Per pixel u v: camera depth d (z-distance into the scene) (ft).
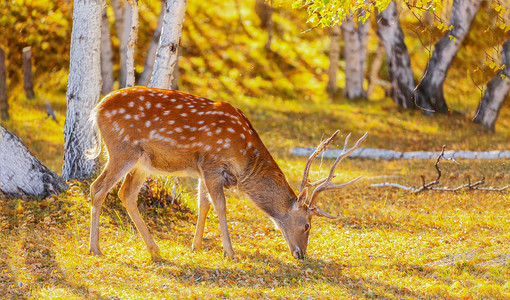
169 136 28.71
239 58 117.91
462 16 91.81
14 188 34.60
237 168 29.63
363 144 78.38
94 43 37.58
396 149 76.02
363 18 36.04
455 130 86.74
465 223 37.29
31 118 78.38
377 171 61.57
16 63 102.01
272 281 26.48
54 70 102.73
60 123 77.56
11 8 107.65
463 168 59.72
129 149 28.68
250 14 132.36
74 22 37.55
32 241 29.27
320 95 112.16
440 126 88.84
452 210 41.65
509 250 29.89
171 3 37.55
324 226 38.27
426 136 83.61
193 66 113.29
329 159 69.82
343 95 109.70
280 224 30.71
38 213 33.01
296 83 114.83
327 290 24.99
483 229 35.73
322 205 44.42
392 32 97.30
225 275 26.86
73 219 32.91
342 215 41.14
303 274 27.73
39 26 107.34
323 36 131.23
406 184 52.16
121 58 96.48
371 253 31.86
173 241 32.45
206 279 26.17
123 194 30.19
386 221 39.14
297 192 48.96
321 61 124.36
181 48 116.88
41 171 35.24
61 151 64.95
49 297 22.41
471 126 88.89
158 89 30.04
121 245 30.50
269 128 85.15
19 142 34.88
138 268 27.37
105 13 92.48
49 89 98.53
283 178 30.81
